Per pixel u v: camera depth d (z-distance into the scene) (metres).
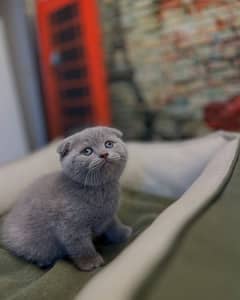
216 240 0.18
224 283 0.15
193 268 0.16
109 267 0.19
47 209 0.30
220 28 0.51
